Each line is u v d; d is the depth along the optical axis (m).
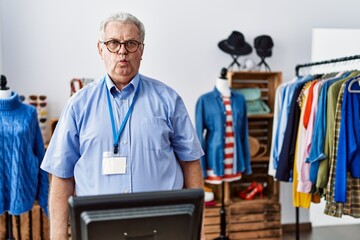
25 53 3.28
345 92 2.34
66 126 1.40
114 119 1.40
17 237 2.83
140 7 3.47
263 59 3.62
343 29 3.86
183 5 3.55
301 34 3.82
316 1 3.84
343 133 2.32
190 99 3.62
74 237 0.83
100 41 1.39
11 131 2.28
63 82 3.38
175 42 3.55
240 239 3.40
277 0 3.75
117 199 0.81
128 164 1.37
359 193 2.34
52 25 3.33
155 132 1.40
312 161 2.50
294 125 2.86
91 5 3.39
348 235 3.78
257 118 3.57
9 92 2.33
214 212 3.34
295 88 2.91
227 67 3.68
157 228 0.85
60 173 1.41
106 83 1.44
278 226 3.48
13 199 2.29
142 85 1.48
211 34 3.62
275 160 3.17
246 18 3.70
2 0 3.21
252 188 3.56
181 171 1.53
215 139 3.08
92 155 1.38
